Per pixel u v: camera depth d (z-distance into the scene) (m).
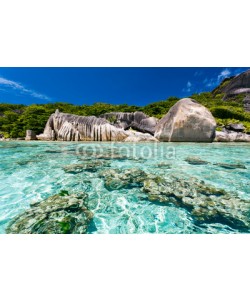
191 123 13.29
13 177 4.70
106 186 4.04
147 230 2.59
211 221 2.76
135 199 3.41
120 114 20.39
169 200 3.36
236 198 3.42
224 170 5.30
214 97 38.25
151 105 30.48
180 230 2.59
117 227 2.64
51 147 10.54
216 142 14.36
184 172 5.07
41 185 4.15
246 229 2.59
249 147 10.66
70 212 2.97
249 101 30.81
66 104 35.22
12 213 2.95
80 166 5.75
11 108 35.78
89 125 15.70
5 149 9.61
